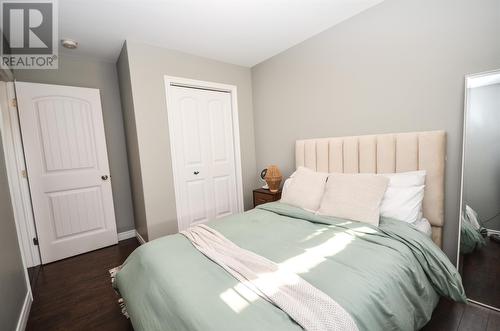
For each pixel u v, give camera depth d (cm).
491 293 148
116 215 304
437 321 140
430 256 131
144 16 193
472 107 151
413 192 163
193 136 286
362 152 203
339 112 228
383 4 187
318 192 201
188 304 88
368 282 98
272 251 129
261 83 316
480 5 145
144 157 244
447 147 166
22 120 232
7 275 143
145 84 242
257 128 334
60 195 255
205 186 300
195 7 185
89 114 269
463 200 160
